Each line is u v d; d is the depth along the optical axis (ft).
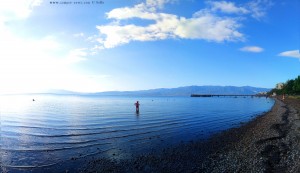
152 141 95.04
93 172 60.29
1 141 91.04
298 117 154.40
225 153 75.72
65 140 94.22
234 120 169.17
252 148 77.00
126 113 206.69
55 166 64.28
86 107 290.76
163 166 64.49
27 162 67.05
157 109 260.62
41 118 166.71
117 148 83.35
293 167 55.31
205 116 191.01
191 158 71.72
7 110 238.48
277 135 94.27
